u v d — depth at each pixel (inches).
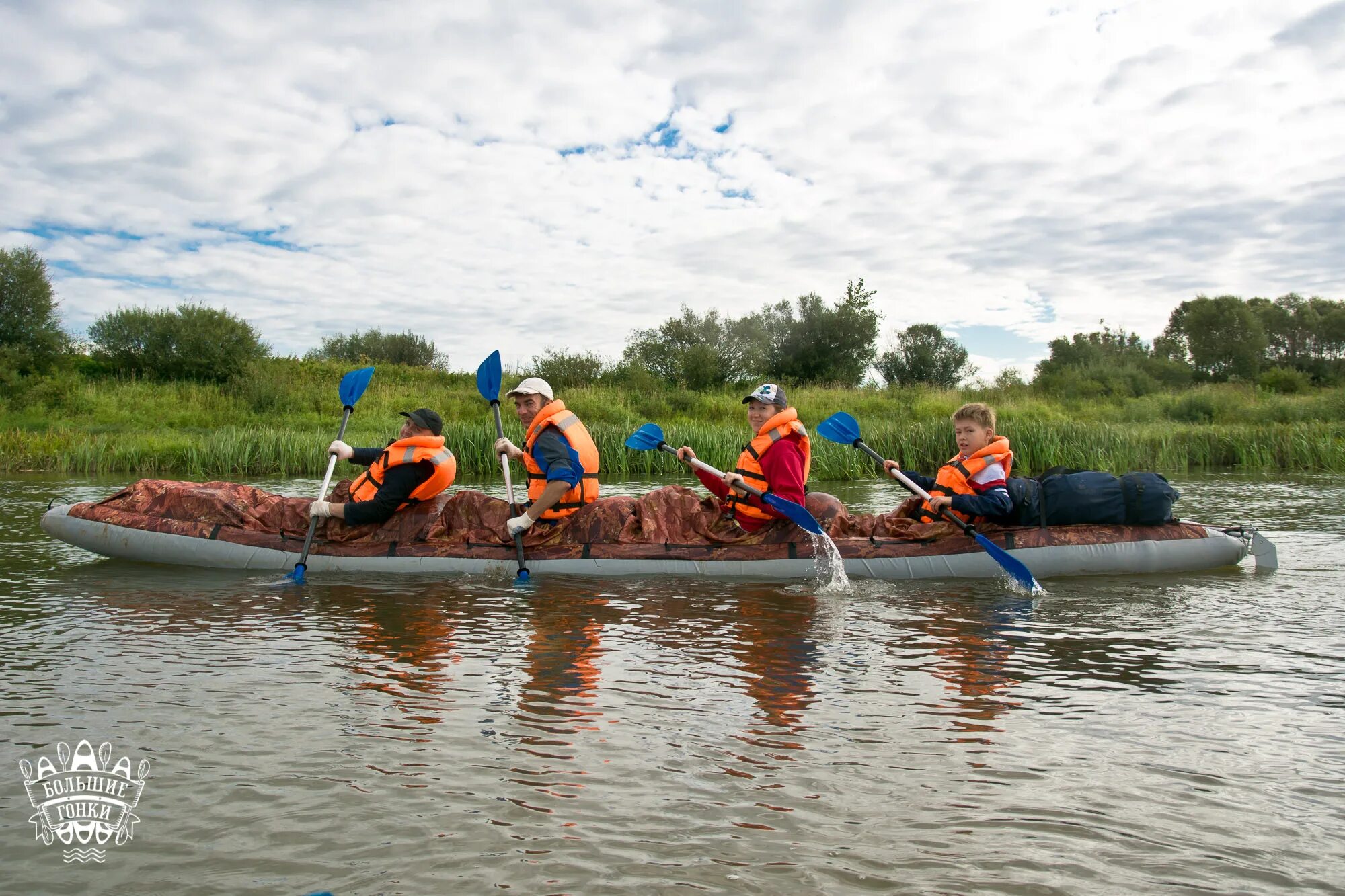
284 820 88.3
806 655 144.8
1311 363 1990.7
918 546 213.0
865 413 958.4
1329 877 78.4
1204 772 99.7
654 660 141.6
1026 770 99.9
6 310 949.8
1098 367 1379.2
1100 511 215.9
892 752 104.9
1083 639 155.2
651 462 563.2
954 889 76.2
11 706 119.2
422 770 99.4
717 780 97.3
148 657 141.9
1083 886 76.8
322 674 133.3
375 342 1551.4
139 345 1021.2
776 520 216.2
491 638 154.5
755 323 1481.3
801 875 78.3
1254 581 207.8
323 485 221.6
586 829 86.5
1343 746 107.0
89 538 226.2
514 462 565.0
